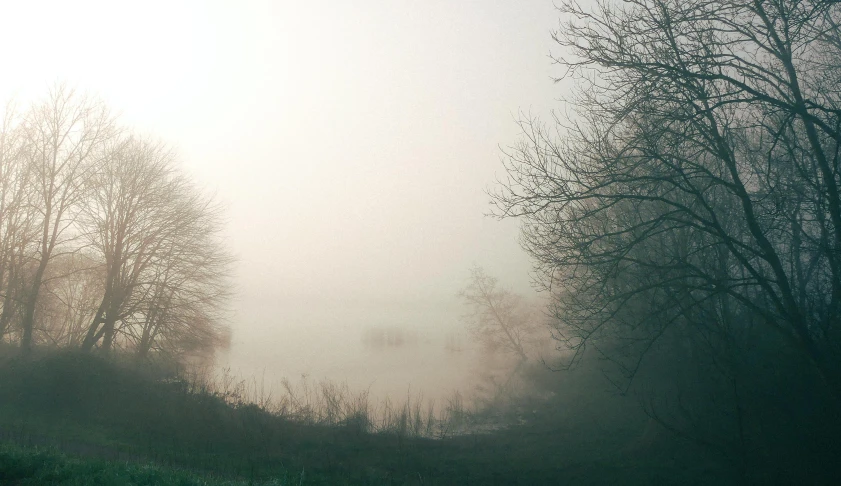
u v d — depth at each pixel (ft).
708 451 55.47
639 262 47.42
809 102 38.58
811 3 40.32
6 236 96.73
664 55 45.11
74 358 77.25
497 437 79.51
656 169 50.55
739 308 63.16
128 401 73.41
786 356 53.26
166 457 52.90
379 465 61.98
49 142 100.42
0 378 71.87
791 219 47.91
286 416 82.38
